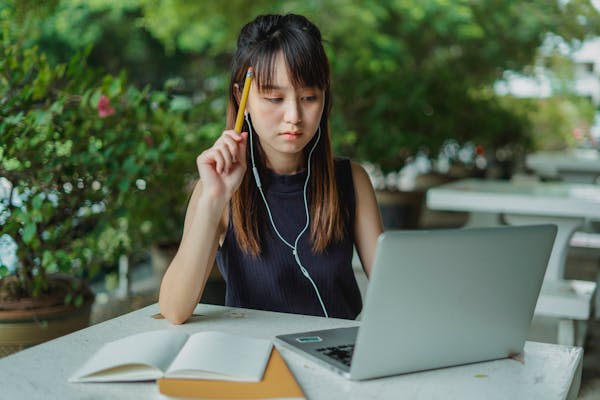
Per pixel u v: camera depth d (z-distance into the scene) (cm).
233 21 744
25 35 261
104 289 400
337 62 546
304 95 130
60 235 240
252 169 147
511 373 102
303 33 130
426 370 102
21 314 221
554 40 831
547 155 593
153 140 270
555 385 98
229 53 857
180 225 344
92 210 256
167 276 127
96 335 116
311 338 113
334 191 149
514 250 102
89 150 239
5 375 97
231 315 131
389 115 562
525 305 107
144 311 133
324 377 98
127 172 243
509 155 898
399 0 743
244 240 145
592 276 443
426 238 94
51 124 225
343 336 114
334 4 701
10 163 230
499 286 103
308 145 150
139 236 317
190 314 126
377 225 156
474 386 97
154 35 854
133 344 100
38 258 236
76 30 834
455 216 702
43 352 107
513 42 820
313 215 147
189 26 830
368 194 157
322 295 148
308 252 147
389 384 97
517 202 302
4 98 228
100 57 932
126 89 263
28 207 224
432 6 742
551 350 113
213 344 100
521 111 916
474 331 104
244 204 145
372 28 749
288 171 149
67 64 239
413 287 95
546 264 107
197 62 937
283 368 97
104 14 859
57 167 229
